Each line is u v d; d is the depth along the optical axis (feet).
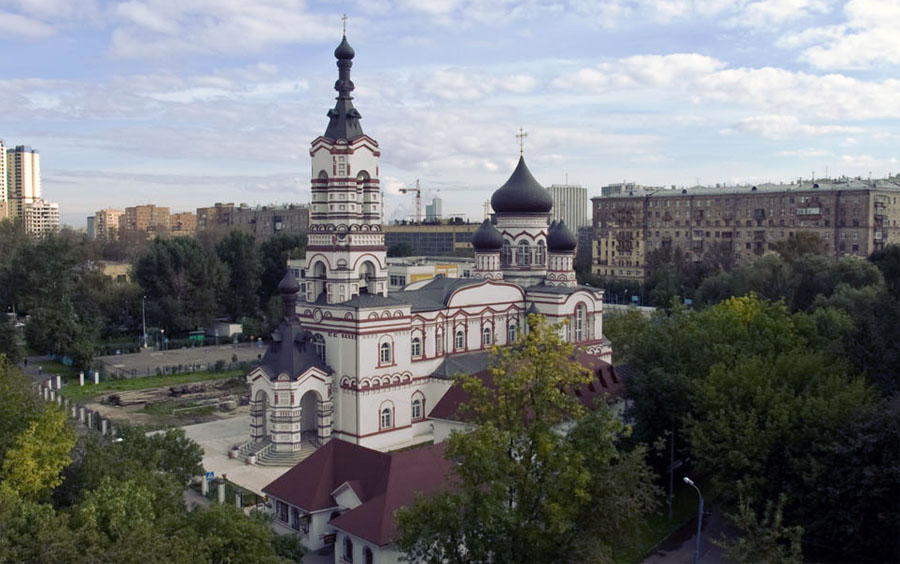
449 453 158.40
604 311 518.78
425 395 301.02
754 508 198.80
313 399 290.97
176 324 538.88
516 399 167.63
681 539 212.43
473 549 149.69
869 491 178.40
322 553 199.21
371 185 297.33
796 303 471.62
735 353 252.21
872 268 458.50
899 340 231.09
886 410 187.21
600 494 155.43
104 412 345.92
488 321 326.03
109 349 494.59
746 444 197.47
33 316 449.89
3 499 142.61
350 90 297.74
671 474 225.76
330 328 282.97
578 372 177.68
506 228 369.50
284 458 269.44
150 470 189.16
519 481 158.30
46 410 180.96
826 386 209.36
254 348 517.14
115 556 123.85
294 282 284.20
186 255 558.56
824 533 187.93
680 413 232.94
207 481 239.50
